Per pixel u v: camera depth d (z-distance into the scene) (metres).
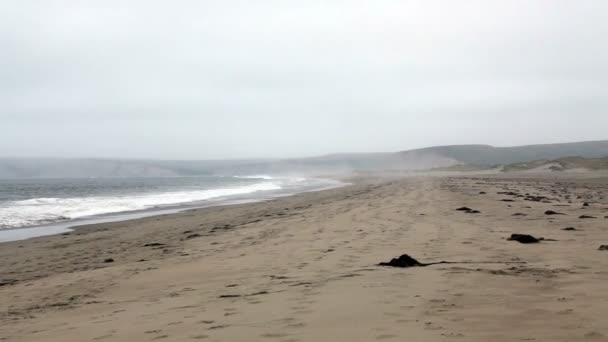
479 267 7.14
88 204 34.50
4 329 5.87
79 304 7.16
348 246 10.62
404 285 6.05
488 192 29.17
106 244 15.12
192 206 31.64
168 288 7.62
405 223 14.44
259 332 4.39
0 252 14.04
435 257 8.48
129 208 30.58
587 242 9.54
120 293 7.68
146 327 5.07
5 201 40.34
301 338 4.08
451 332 3.99
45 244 15.49
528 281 6.02
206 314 5.40
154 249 13.39
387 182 58.62
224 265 9.34
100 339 4.78
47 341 4.98
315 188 56.09
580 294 5.20
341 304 5.25
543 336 3.80
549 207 18.31
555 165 104.25
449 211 17.50
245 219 20.39
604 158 102.69
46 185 93.12
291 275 7.65
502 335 3.87
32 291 8.55
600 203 20.12
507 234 11.16
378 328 4.21
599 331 3.85
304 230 14.44
